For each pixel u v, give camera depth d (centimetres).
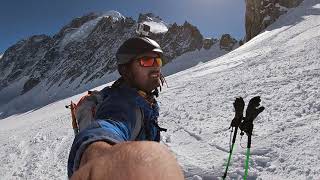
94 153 68
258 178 757
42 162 1490
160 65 145
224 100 1697
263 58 2941
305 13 5484
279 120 1111
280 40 3897
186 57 13488
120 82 142
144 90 142
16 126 3703
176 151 1041
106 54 19825
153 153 54
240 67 2859
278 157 834
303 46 2855
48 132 2175
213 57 12912
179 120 1464
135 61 140
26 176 1359
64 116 2908
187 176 836
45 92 19888
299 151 846
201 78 2878
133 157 53
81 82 18612
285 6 6688
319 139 891
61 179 1232
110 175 51
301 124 1028
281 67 2189
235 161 852
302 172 752
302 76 1750
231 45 13175
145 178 49
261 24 7000
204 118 1418
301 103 1268
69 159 89
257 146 913
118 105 129
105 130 94
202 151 1009
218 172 817
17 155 1766
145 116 140
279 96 1455
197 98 1933
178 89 2466
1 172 1502
